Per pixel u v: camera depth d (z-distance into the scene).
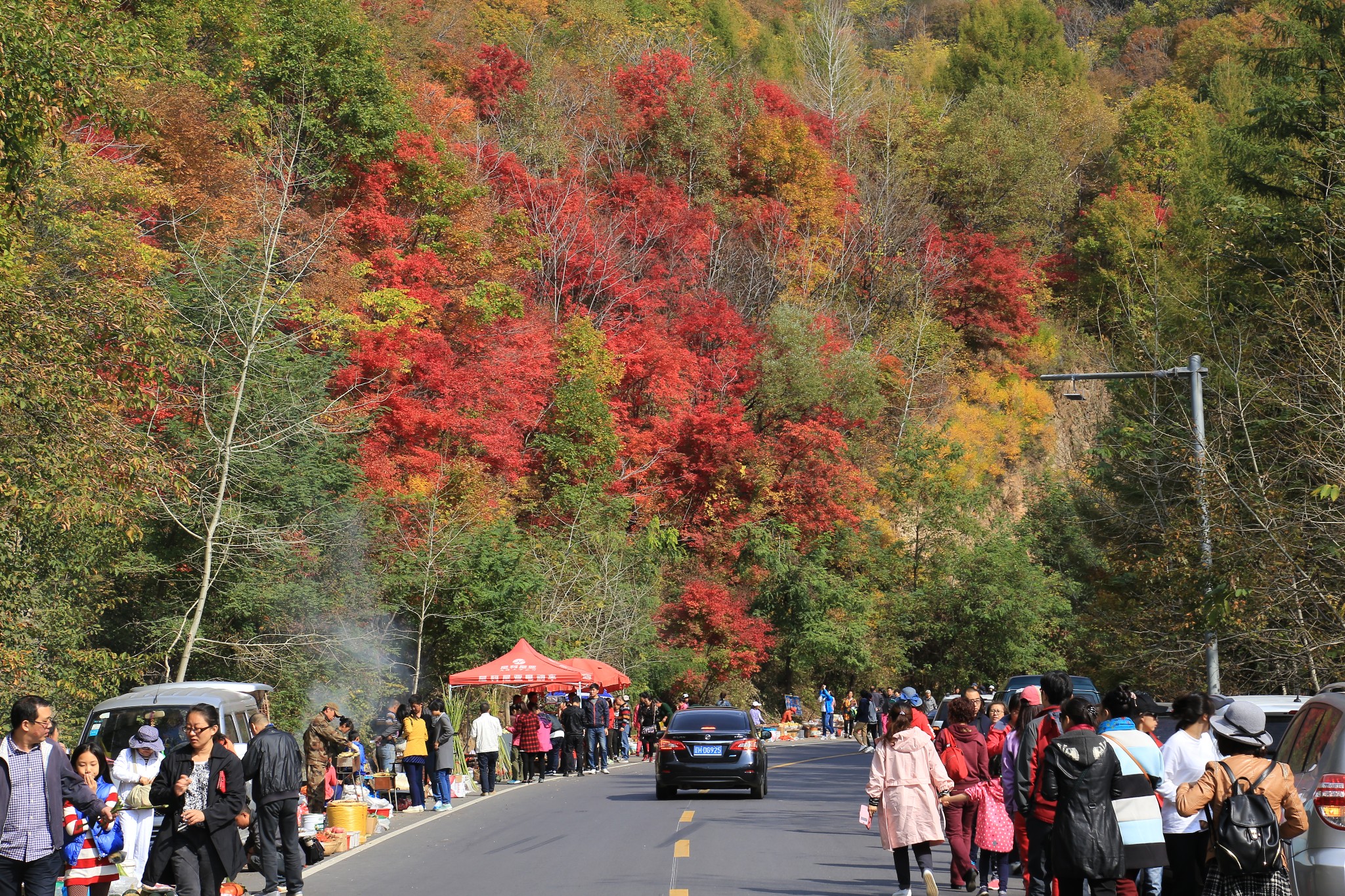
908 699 15.20
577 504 56.81
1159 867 12.07
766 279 80.56
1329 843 11.16
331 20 52.12
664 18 105.75
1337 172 29.38
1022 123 99.50
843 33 107.38
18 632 23.08
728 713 29.64
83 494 19.23
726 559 66.69
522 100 81.19
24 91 15.98
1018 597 66.12
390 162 53.88
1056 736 12.70
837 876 16.98
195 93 42.03
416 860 19.44
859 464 74.88
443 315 54.50
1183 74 108.88
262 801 15.91
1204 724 12.00
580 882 16.53
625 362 65.19
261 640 33.84
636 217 76.25
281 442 34.34
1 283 18.28
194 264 34.28
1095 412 86.06
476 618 42.84
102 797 15.67
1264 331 30.02
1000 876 15.40
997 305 87.81
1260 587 23.98
